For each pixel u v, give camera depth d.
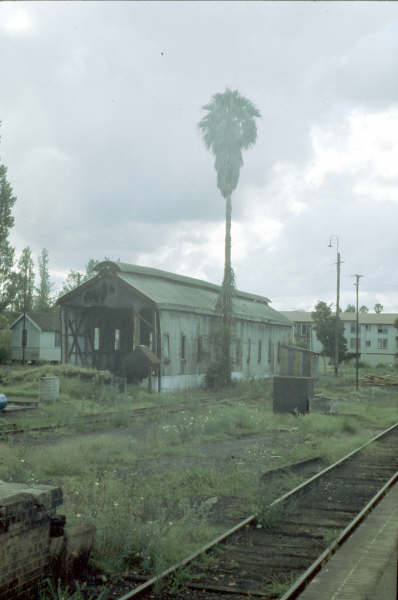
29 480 10.50
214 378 36.97
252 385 38.25
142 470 12.58
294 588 6.07
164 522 8.38
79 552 6.58
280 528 8.70
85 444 14.53
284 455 14.89
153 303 33.31
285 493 10.78
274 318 52.62
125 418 19.84
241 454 15.02
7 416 20.42
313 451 15.62
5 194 48.81
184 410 24.77
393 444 18.00
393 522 8.87
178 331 36.00
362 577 6.36
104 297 35.09
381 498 10.68
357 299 46.41
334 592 5.95
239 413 21.48
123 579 6.57
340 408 28.95
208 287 47.12
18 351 58.06
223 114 38.53
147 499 9.48
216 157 38.69
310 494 11.03
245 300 52.94
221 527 8.62
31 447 14.28
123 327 39.88
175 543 7.31
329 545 7.64
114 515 7.85
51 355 57.72
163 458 14.21
